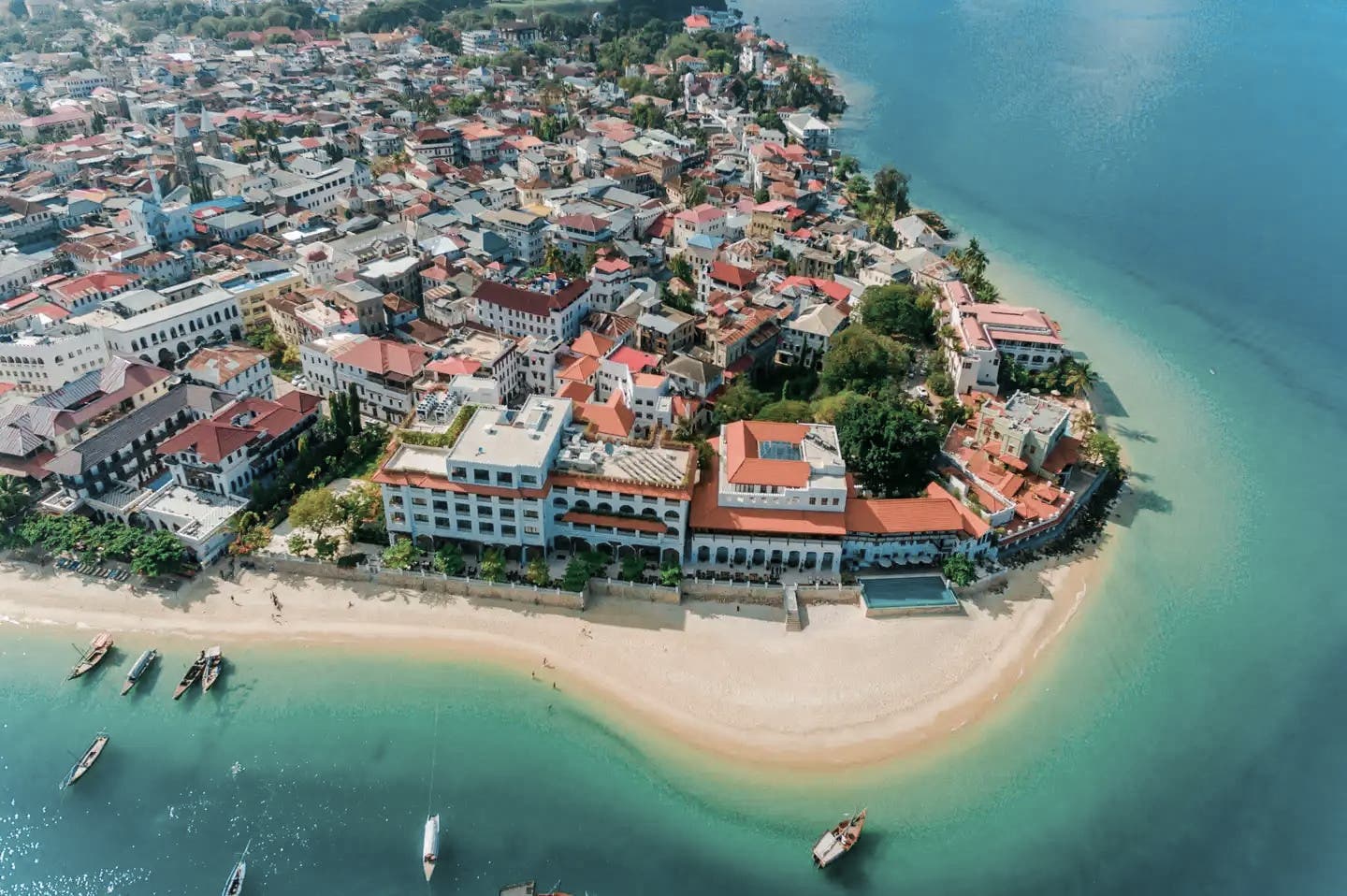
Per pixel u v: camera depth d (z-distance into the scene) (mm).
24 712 125250
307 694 127875
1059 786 120938
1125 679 137500
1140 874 111188
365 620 139625
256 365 184750
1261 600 154625
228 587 144750
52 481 156625
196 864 108375
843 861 110062
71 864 108562
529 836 111188
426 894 105125
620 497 144250
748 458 150500
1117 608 150750
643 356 189500
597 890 105750
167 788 116438
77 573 147250
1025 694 133500
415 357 187875
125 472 161625
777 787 118438
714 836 112312
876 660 136625
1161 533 169750
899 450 158250
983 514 153375
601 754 121188
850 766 121562
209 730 123125
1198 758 126188
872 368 194000
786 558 150125
